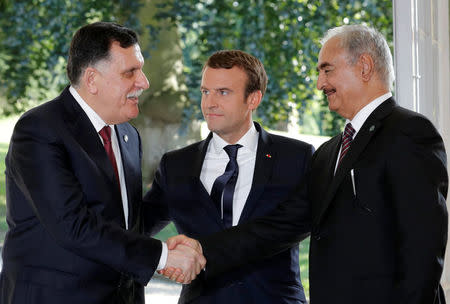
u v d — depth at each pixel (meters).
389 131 1.98
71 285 2.13
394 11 3.06
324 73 2.15
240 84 2.37
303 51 6.46
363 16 6.57
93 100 2.26
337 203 2.05
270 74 6.52
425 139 1.92
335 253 2.03
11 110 6.46
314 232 2.15
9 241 2.20
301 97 6.57
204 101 2.40
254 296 2.37
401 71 3.05
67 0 6.49
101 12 6.46
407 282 1.82
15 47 6.39
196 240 2.37
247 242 2.35
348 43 2.09
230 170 2.42
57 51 6.38
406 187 1.88
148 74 6.33
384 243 1.95
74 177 2.16
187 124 6.39
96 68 2.23
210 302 2.37
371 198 1.97
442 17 3.08
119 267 2.17
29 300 2.11
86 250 2.13
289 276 2.45
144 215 2.58
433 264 1.81
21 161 2.14
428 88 3.06
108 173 2.23
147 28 6.22
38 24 6.48
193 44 7.16
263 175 2.41
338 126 6.58
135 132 2.49
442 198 1.87
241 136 2.47
